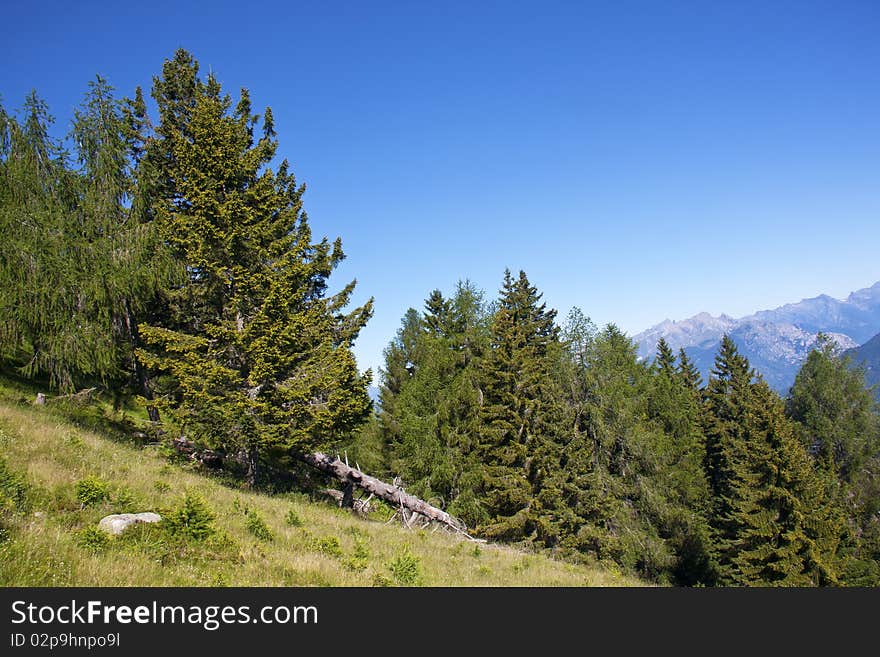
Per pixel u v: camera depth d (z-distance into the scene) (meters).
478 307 35.88
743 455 39.16
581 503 30.94
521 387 31.92
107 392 23.44
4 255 18.05
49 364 19.23
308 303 24.91
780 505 30.80
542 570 19.08
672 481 34.34
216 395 18.12
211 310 20.77
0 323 18.14
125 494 11.30
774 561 30.34
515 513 30.89
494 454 31.02
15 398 19.53
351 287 26.62
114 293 19.73
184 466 20.06
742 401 48.44
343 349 20.91
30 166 19.94
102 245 19.59
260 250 19.52
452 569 15.23
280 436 18.52
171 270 20.77
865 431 44.78
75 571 7.65
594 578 19.69
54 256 18.72
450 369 33.94
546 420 31.69
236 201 19.02
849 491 42.28
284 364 19.03
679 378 51.44
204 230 18.69
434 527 25.17
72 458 13.73
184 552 9.52
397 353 42.72
